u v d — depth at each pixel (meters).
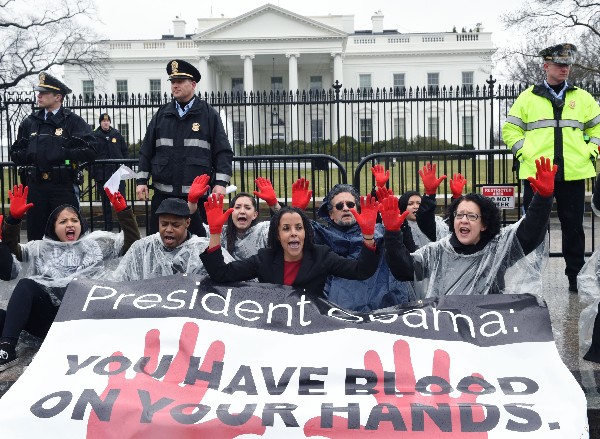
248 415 3.94
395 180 14.64
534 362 4.32
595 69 26.41
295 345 4.45
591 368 4.98
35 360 4.41
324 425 3.90
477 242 4.96
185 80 6.69
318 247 4.94
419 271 5.05
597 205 5.66
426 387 4.20
